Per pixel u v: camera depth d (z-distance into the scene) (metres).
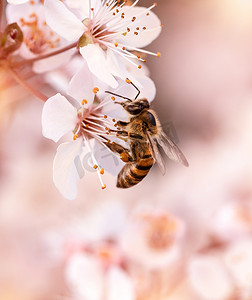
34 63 0.18
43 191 0.24
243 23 0.35
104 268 0.20
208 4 0.35
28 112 0.24
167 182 0.24
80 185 0.23
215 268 0.20
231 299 0.20
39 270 0.24
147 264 0.20
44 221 0.24
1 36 0.17
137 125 0.18
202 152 0.27
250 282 0.20
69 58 0.18
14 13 0.18
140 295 0.20
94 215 0.21
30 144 0.25
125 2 0.17
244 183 0.22
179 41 0.34
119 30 0.17
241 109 0.31
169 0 0.34
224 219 0.21
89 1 0.17
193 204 0.22
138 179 0.18
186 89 0.34
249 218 0.21
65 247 0.21
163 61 0.34
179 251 0.20
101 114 0.17
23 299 0.24
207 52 0.35
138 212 0.20
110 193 0.23
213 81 0.34
